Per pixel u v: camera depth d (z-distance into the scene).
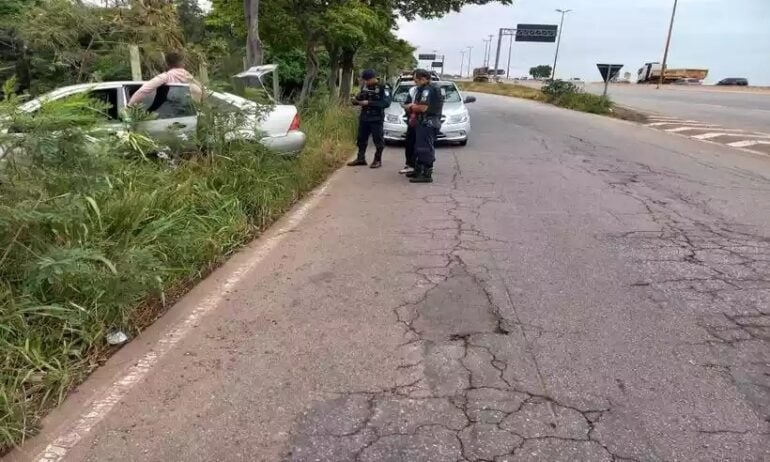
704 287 4.30
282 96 16.50
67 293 3.42
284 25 14.22
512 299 4.09
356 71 33.94
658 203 7.01
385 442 2.57
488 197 7.39
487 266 4.76
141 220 4.37
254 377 3.11
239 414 2.79
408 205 6.97
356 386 3.02
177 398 2.92
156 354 3.37
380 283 4.41
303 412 2.80
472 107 27.77
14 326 3.04
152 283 3.85
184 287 4.36
